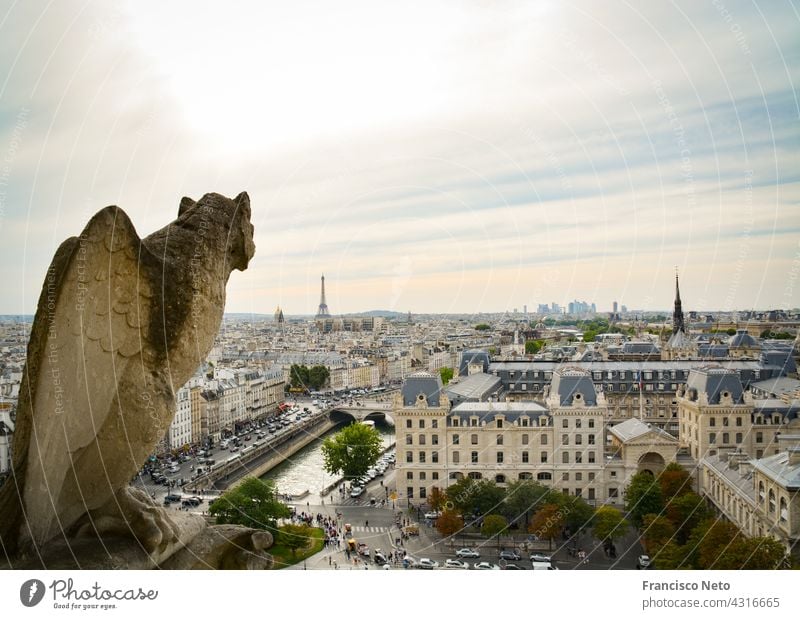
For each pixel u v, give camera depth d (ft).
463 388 519.60
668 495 325.01
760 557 229.86
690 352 614.75
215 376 633.61
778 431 402.93
